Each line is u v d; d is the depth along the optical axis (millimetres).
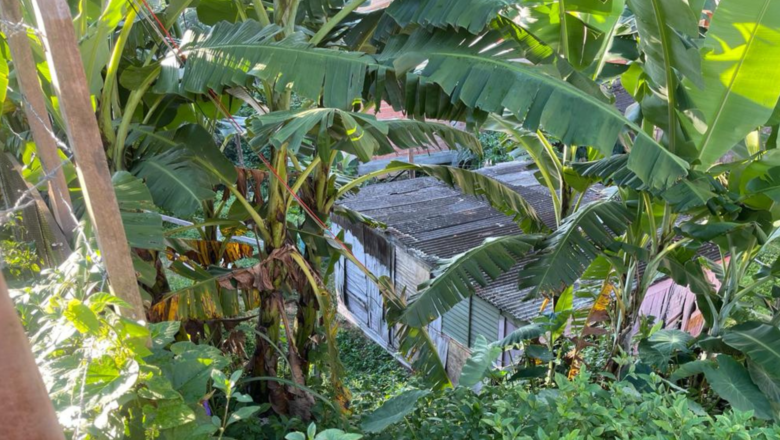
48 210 2807
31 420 909
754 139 5027
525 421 2902
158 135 4109
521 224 6309
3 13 2355
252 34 3668
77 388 1647
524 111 3295
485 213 9766
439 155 13922
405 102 3715
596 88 4090
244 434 3832
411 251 8320
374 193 10898
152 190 3711
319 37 4070
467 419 3312
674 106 4016
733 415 2588
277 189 4457
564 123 3252
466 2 3463
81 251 2396
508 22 3922
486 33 3662
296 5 4207
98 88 3576
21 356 886
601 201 4914
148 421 1862
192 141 4141
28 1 3045
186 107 5078
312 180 5328
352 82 3373
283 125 3463
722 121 3930
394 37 3891
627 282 4871
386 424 3275
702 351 5277
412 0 3748
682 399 2605
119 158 3854
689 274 4957
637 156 3422
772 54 3557
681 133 4129
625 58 4766
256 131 3418
